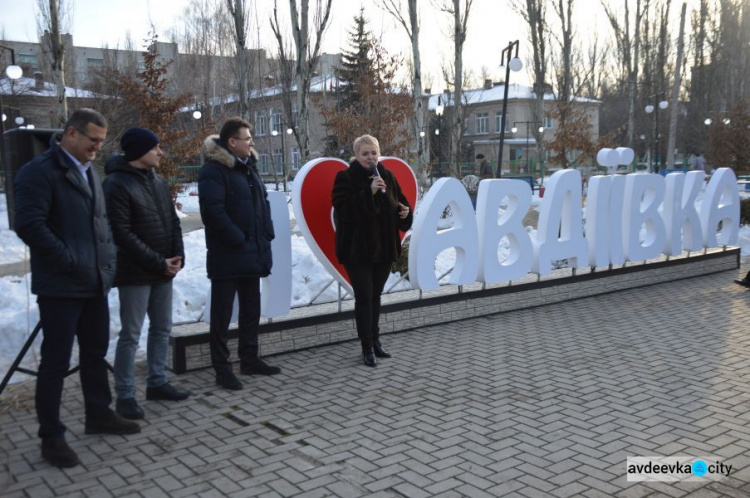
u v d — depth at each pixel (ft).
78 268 11.57
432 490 10.58
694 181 30.14
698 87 139.03
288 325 19.13
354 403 14.89
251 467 11.55
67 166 11.59
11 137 13.88
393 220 17.80
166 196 14.51
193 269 30.73
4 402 15.03
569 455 11.94
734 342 19.75
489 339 20.59
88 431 13.11
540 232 25.26
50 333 11.60
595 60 164.66
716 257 32.35
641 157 162.61
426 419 13.84
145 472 11.39
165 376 15.33
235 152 15.89
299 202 19.10
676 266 30.37
